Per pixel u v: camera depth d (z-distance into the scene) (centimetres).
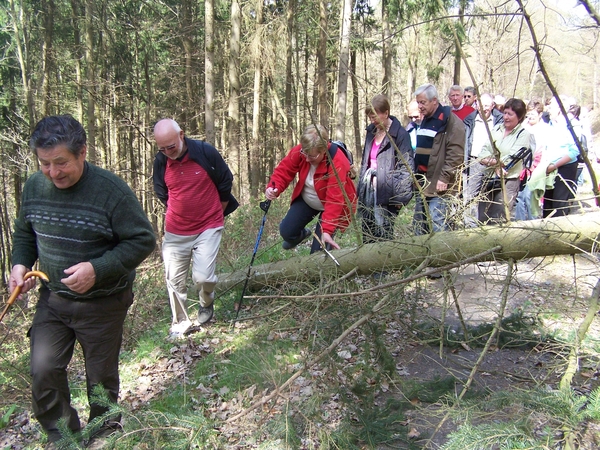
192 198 393
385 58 1485
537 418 198
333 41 1200
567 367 236
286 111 1232
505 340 352
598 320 378
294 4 1333
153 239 251
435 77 1591
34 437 296
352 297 294
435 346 364
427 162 471
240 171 1407
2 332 425
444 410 224
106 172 241
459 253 312
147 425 224
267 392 302
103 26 1569
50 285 244
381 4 1522
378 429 253
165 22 1683
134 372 366
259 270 454
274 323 343
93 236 238
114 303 252
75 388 338
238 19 1314
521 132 516
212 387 333
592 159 670
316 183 402
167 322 446
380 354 303
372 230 401
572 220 276
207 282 401
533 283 454
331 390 277
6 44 1822
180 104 1716
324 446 237
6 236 1791
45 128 216
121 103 1712
